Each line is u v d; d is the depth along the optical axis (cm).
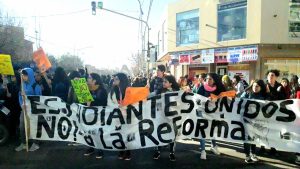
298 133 702
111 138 749
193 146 876
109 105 755
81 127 765
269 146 727
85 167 696
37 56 856
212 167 702
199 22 2264
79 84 770
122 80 759
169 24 2523
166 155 792
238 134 749
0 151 803
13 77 870
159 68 850
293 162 742
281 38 1916
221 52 2125
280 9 1909
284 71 1958
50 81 1050
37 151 808
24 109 780
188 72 2395
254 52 1930
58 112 775
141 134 748
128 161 741
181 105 754
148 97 747
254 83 771
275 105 721
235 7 2048
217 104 754
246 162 737
